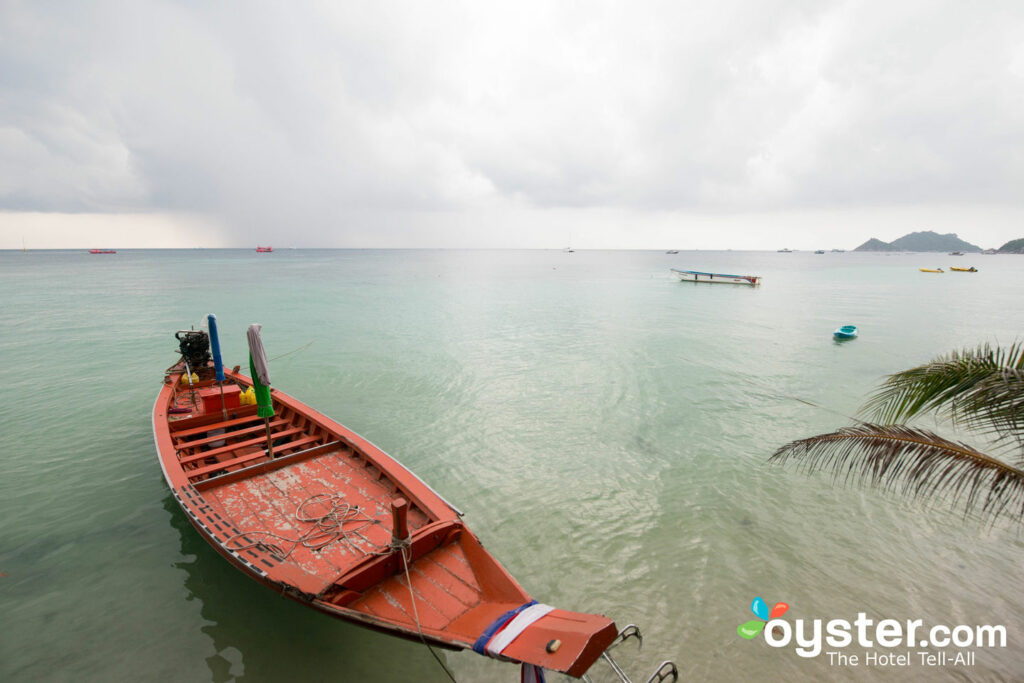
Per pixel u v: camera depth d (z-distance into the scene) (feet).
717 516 31.55
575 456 40.04
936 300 155.12
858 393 56.08
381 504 26.84
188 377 43.55
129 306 123.85
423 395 55.01
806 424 46.85
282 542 23.24
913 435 18.72
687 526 30.53
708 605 24.32
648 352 76.48
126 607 23.59
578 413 49.55
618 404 52.26
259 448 33.45
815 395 55.42
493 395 55.06
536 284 211.61
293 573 20.54
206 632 22.25
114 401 51.67
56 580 25.26
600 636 14.98
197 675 20.11
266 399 29.35
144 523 30.25
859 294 174.91
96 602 23.88
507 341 84.64
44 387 56.39
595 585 25.64
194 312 114.93
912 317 116.57
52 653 20.99
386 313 116.98
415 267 361.71
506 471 37.50
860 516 31.55
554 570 26.68
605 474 37.04
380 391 56.39
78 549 27.73
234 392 37.09
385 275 257.34
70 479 35.37
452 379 61.16
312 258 557.33
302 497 27.22
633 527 30.45
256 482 28.48
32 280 203.51
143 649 21.29
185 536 29.07
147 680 19.88
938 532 29.94
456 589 20.92
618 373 64.23
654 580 26.02
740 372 64.95
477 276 262.67
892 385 20.08
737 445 42.04
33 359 69.62
